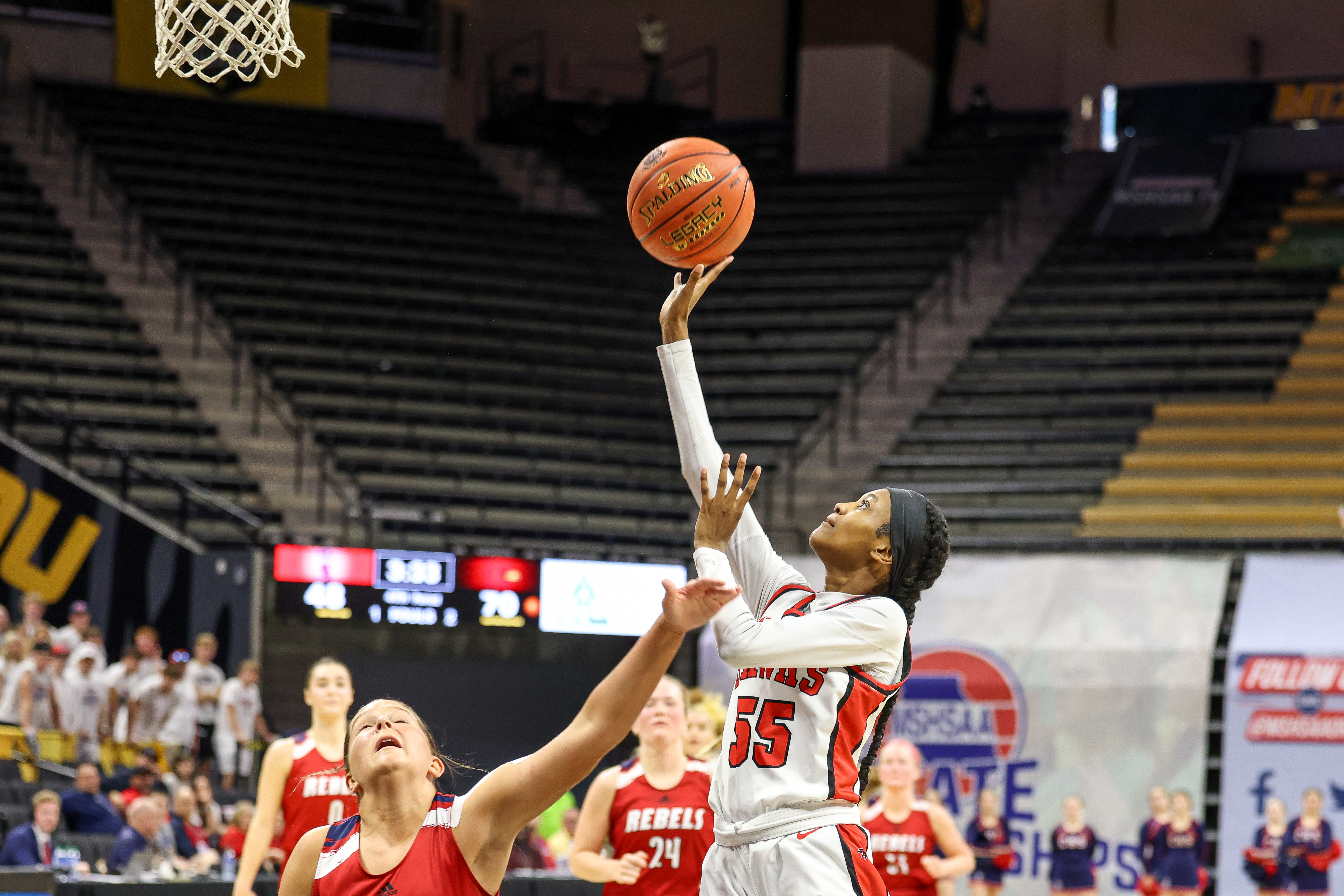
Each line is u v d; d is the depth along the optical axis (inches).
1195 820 538.9
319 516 720.3
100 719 560.7
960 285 948.0
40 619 587.5
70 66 979.9
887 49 1029.2
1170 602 556.7
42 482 609.9
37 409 663.1
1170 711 548.4
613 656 642.8
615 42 1123.9
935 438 824.9
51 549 607.2
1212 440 792.3
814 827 145.8
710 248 169.0
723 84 1127.6
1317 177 970.1
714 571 147.6
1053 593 566.3
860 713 149.9
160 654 606.9
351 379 821.9
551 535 724.7
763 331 930.7
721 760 153.5
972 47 1101.7
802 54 1049.5
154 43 988.6
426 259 938.1
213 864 450.6
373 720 144.3
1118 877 544.7
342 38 1051.3
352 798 266.4
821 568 579.2
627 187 1061.8
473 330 888.3
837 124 1036.5
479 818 139.0
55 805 424.8
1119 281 923.4
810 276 969.5
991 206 996.6
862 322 917.2
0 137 920.3
